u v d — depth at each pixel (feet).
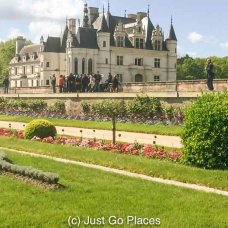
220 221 31.40
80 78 167.43
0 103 185.57
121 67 314.76
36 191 39.45
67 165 52.95
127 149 64.44
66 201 36.50
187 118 54.49
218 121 51.52
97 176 46.37
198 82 114.83
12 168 45.50
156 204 35.40
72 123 123.75
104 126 111.04
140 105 121.90
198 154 52.03
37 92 188.14
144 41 324.39
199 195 38.17
